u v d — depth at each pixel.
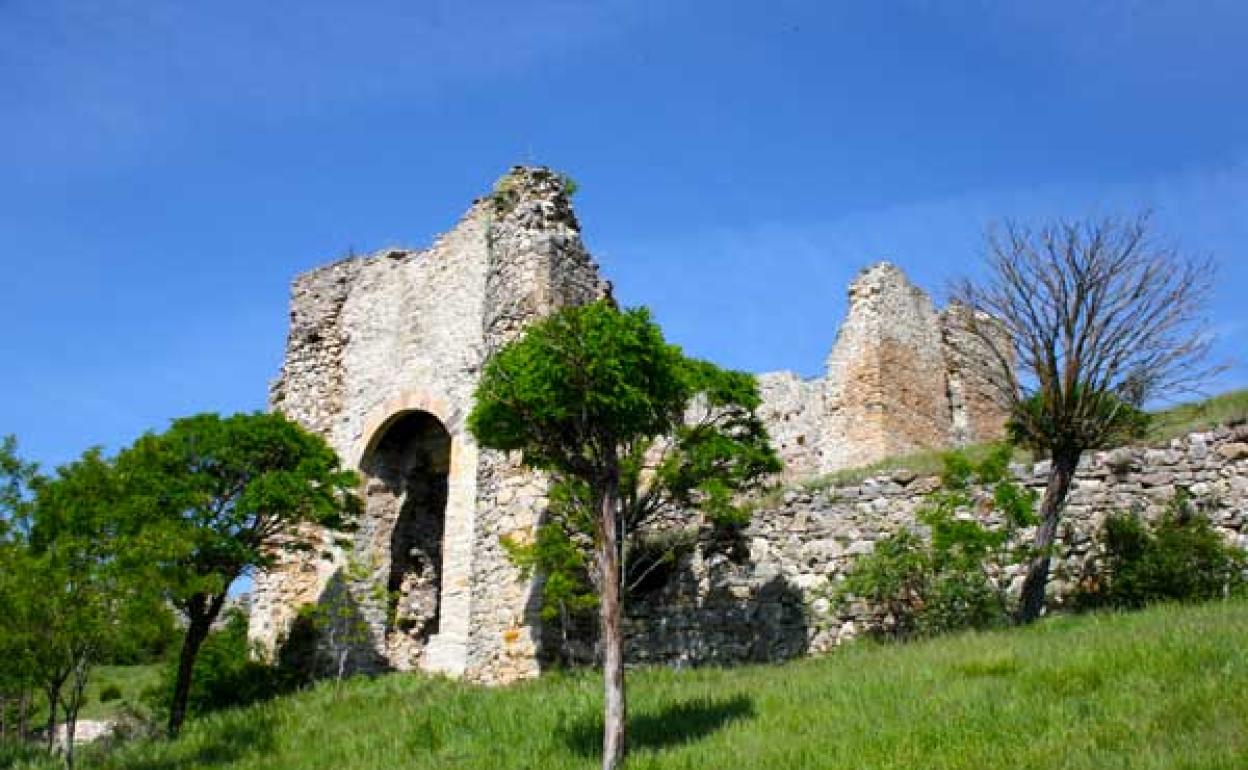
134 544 16.48
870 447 27.89
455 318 23.20
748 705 14.20
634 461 15.80
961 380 30.75
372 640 23.03
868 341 28.72
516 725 15.32
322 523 21.08
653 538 21.19
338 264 26.61
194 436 20.70
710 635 20.28
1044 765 9.98
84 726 25.78
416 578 23.98
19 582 15.82
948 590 17.83
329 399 25.42
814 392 30.97
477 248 23.27
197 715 21.58
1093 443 18.03
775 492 21.09
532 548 17.89
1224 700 10.70
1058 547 18.00
